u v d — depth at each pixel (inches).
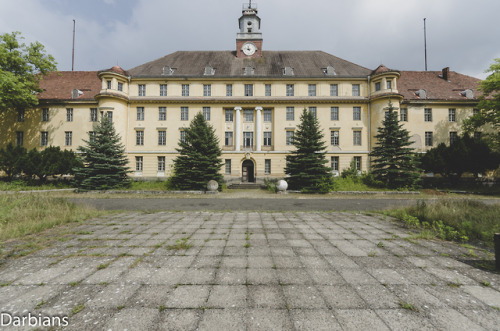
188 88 1055.0
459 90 1087.6
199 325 89.6
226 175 1023.6
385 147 797.9
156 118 1034.1
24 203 317.7
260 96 1047.6
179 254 171.8
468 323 91.0
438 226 242.2
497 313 97.5
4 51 817.5
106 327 88.1
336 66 1130.0
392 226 273.3
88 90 1105.4
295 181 756.6
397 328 88.2
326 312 98.6
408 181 745.0
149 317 94.7
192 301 106.9
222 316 95.5
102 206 469.7
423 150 1013.2
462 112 1033.5
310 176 716.0
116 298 109.1
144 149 1021.8
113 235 227.0
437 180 977.5
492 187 843.4
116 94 971.9
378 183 779.4
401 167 761.6
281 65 1133.1
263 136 1061.8
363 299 109.2
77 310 98.7
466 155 776.3
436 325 90.0
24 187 740.7
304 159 722.8
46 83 1138.0
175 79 1037.8
